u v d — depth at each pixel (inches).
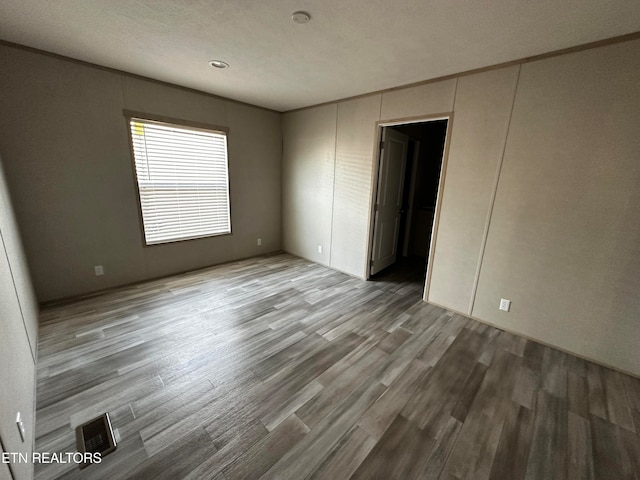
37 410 62.5
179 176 142.6
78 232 115.2
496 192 98.9
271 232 194.7
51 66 100.1
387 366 81.3
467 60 92.3
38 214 104.9
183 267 153.0
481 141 100.0
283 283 143.0
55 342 87.4
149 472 50.3
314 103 155.4
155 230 138.6
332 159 155.8
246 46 89.4
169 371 76.4
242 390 70.4
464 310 113.3
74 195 112.0
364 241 148.8
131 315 105.3
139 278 136.5
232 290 132.0
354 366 80.8
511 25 71.1
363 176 142.9
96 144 114.1
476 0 62.0
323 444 56.7
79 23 78.3
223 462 52.5
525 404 68.9
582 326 87.2
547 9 63.6
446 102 107.3
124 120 119.3
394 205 163.8
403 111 121.3
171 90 130.0
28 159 100.3
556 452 57.0
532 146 89.7
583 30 71.3
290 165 182.4
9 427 43.9
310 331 98.7
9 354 52.3
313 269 165.8
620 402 70.6
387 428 60.9
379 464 53.1
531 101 88.2
